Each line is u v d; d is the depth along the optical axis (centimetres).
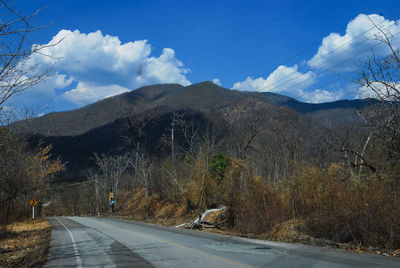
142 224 2761
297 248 1126
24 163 2639
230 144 3625
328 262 846
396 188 1284
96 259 950
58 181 9312
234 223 2144
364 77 1443
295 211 1702
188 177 3531
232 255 976
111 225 2591
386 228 1140
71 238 1569
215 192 2909
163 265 836
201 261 880
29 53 759
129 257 970
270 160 2725
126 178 6244
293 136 2128
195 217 2936
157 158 4612
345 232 1267
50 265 882
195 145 3584
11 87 766
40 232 2062
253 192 2027
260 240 1404
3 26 706
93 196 7438
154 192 4575
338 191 1436
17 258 1097
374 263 830
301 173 1752
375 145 1491
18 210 4053
